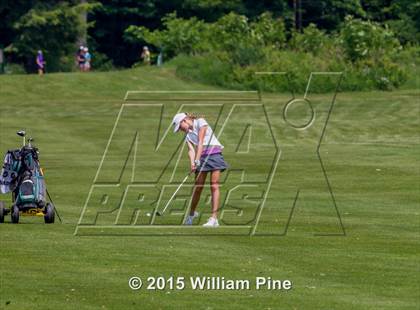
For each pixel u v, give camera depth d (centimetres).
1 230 3847
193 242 3641
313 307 2752
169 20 15662
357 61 13038
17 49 16775
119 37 19712
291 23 19225
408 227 4016
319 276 3100
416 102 10938
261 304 2777
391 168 6222
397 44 13650
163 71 13488
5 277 3030
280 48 14112
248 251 3472
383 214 4375
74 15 16900
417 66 13538
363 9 19838
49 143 7962
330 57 13288
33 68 17188
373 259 3347
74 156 7062
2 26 16938
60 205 4634
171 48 14962
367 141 8206
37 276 3047
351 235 3822
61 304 2741
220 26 14525
